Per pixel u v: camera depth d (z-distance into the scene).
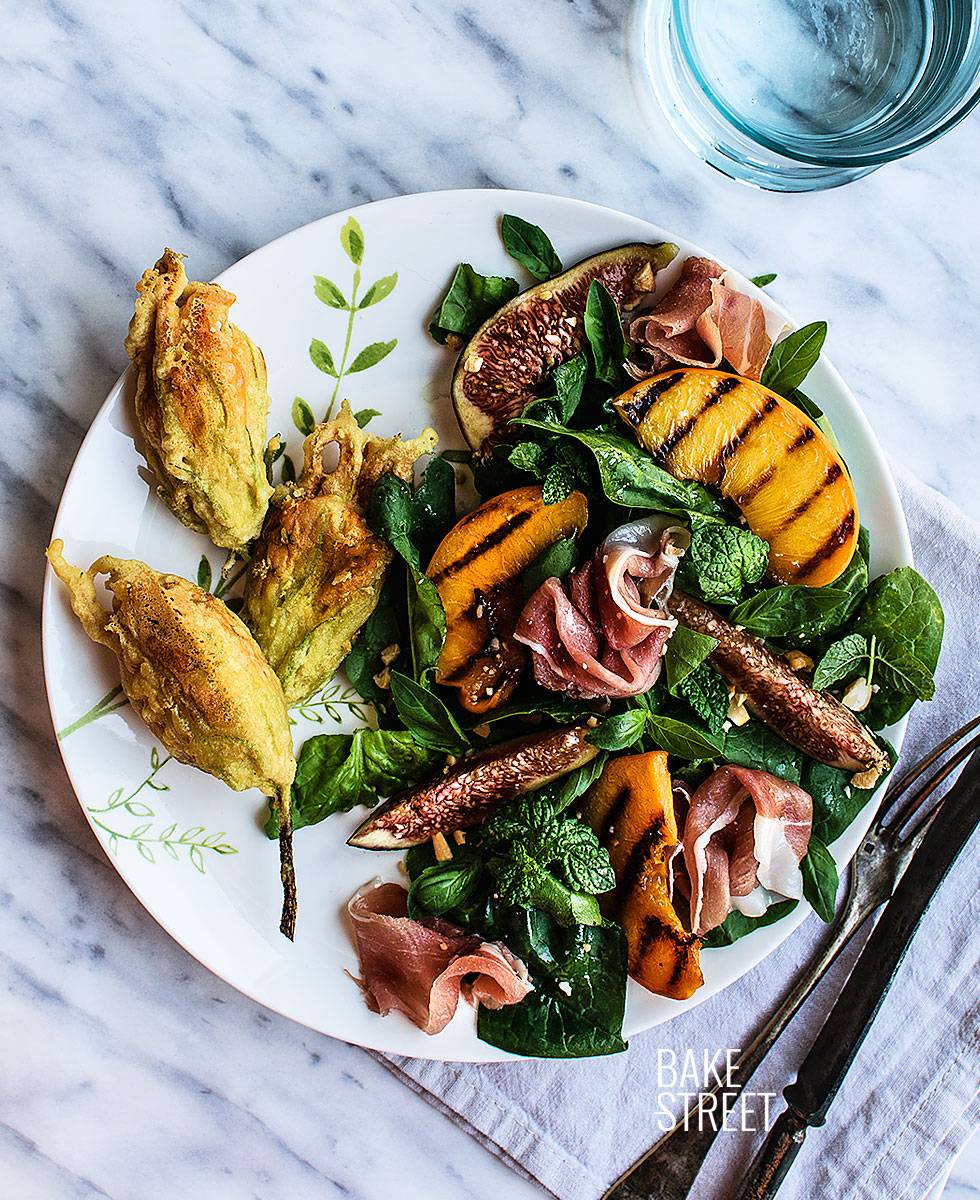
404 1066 0.51
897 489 0.51
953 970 0.52
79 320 0.49
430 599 0.46
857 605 0.49
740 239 0.51
